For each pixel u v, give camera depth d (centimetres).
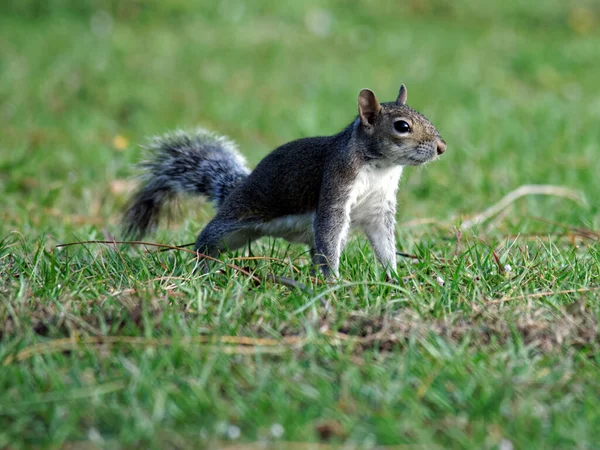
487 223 1264
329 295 850
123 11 3112
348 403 631
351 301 838
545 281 908
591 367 696
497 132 1922
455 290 868
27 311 784
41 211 1380
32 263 956
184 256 1037
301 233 1056
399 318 783
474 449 577
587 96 2380
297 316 790
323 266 973
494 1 3588
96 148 1798
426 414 624
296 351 714
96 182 1585
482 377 664
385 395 638
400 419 614
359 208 1023
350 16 3331
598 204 1345
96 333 745
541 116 2088
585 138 1858
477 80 2519
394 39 3008
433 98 2298
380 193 1010
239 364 691
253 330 764
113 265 959
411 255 1049
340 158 978
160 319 765
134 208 1205
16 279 906
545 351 732
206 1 3250
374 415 609
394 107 982
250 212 1041
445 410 632
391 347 739
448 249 1052
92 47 2656
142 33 2911
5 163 1573
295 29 3111
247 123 2033
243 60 2661
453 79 2500
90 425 610
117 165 1656
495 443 590
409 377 671
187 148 1187
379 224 1027
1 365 680
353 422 607
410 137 964
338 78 2498
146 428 592
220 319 775
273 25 3144
